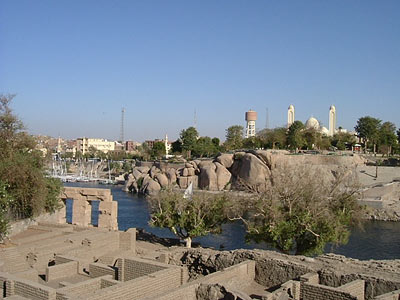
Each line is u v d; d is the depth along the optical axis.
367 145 144.25
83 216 46.12
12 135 43.56
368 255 49.34
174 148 170.88
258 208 38.72
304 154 109.06
